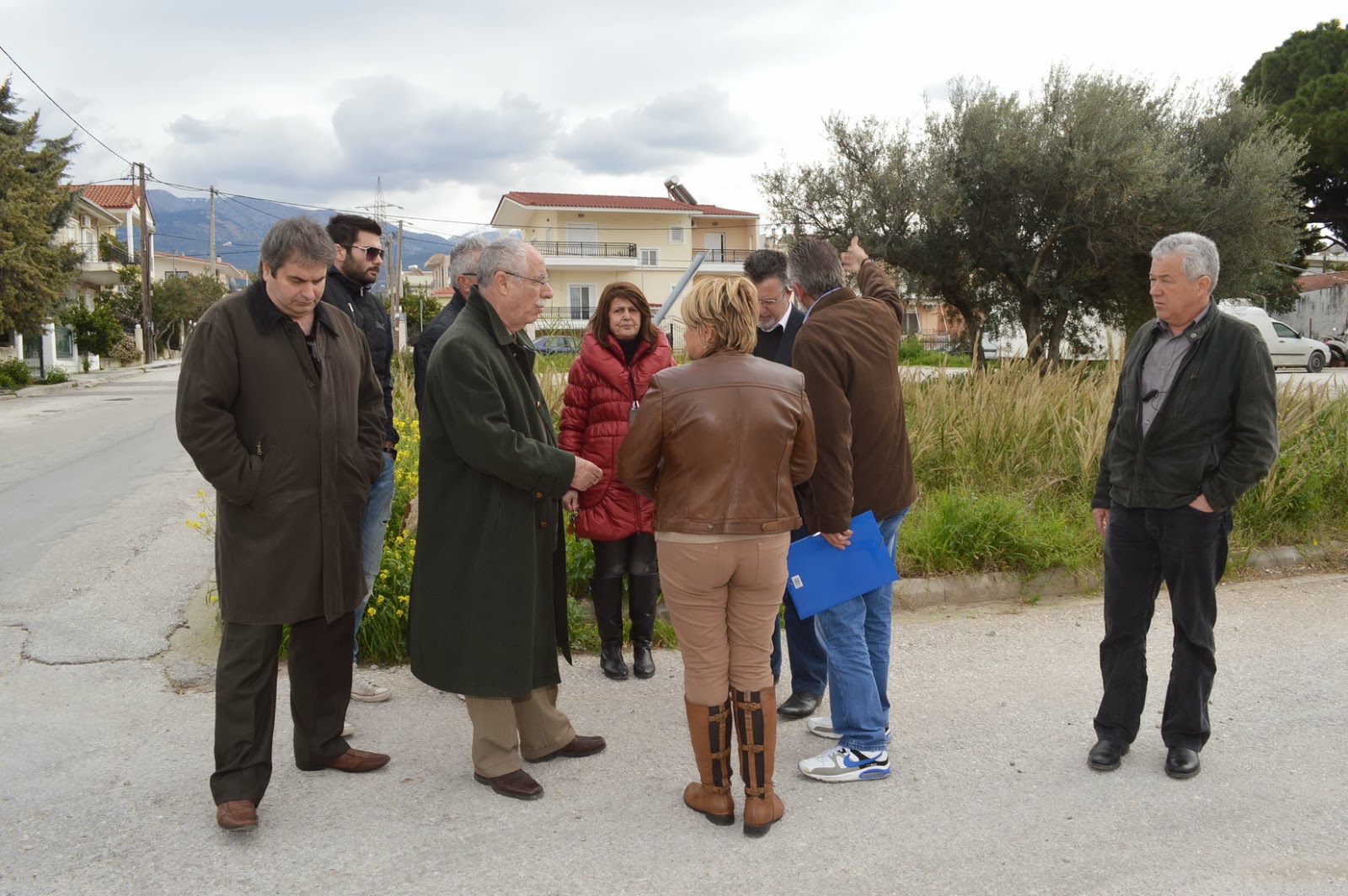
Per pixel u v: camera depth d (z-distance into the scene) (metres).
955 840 2.99
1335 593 5.79
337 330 3.26
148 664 4.44
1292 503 6.80
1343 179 31.31
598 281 49.84
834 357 3.37
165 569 5.88
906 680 4.44
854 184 16.92
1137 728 3.56
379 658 4.62
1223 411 3.32
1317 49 34.53
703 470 2.95
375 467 3.41
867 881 2.76
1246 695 4.21
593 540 4.52
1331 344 29.23
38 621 4.95
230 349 2.97
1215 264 3.35
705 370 3.00
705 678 3.06
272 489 3.02
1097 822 3.11
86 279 43.53
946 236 16.67
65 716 3.87
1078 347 17.88
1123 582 3.54
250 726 3.02
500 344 3.37
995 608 5.59
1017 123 15.78
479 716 3.30
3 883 2.70
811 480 3.32
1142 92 16.25
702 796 3.14
